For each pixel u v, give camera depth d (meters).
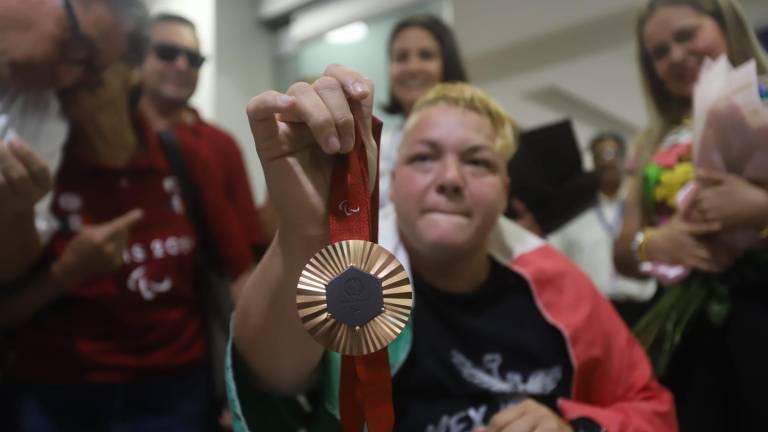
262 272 0.72
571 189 1.51
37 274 1.19
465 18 3.53
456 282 1.06
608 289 2.34
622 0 3.36
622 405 1.00
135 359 1.24
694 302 1.22
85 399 1.19
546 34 3.76
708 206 1.16
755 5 1.87
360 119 0.66
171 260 1.32
